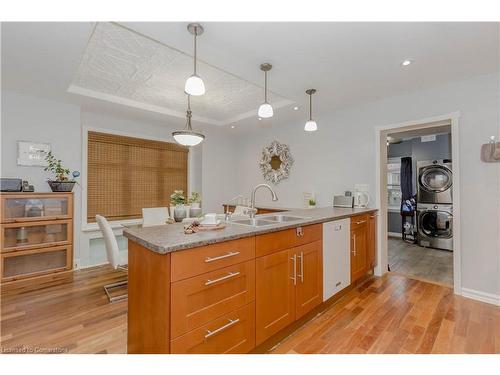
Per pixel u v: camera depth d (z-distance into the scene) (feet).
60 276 10.61
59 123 11.30
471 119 8.64
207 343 4.46
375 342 6.07
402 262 12.84
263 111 7.69
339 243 8.39
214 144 17.76
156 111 12.89
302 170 14.16
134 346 5.04
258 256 5.47
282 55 7.30
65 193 10.57
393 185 19.95
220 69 8.21
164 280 4.03
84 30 6.20
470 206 8.58
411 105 10.07
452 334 6.36
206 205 17.25
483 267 8.30
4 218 9.30
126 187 14.14
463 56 7.33
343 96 10.61
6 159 10.08
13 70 8.36
